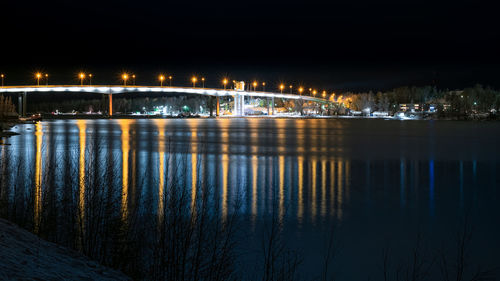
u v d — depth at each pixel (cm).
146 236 1288
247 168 4194
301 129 12838
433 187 3303
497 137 9425
